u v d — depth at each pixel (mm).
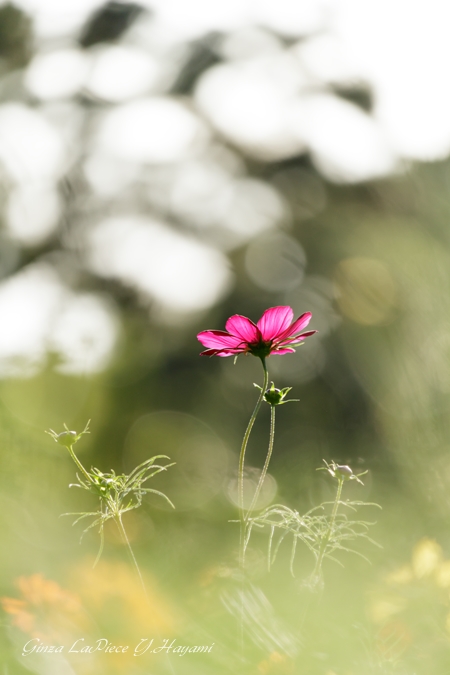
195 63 5883
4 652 1524
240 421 4641
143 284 5418
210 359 5184
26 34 4590
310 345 4676
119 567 1576
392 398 2006
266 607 1565
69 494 1893
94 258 5461
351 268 2244
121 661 1529
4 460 1840
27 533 1748
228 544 1932
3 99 4520
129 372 4102
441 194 2008
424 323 1985
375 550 1801
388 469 2020
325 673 1530
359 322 2205
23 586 1548
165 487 3115
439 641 1576
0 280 4340
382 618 1601
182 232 6227
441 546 1789
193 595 1626
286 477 2736
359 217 2279
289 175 5852
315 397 3996
